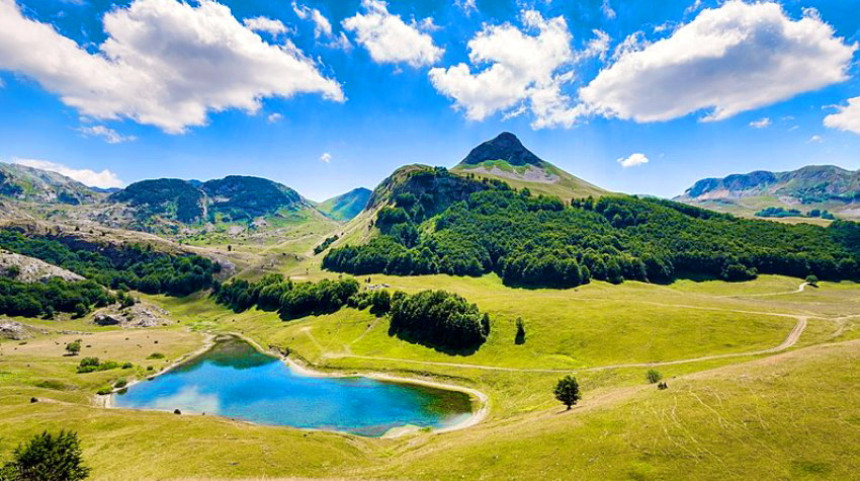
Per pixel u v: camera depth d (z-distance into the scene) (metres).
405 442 66.00
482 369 105.69
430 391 97.88
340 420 81.69
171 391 101.12
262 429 64.69
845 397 41.06
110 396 97.44
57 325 171.38
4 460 49.28
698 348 91.06
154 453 51.16
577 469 38.22
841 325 90.44
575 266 199.75
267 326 173.62
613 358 96.38
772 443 36.94
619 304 124.94
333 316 162.88
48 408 71.19
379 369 113.44
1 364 105.88
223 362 128.88
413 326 134.88
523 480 38.09
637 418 45.09
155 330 179.88
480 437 53.00
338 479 42.03
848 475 32.19
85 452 51.97
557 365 99.50
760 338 89.69
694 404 45.59
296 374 115.44
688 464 36.16
